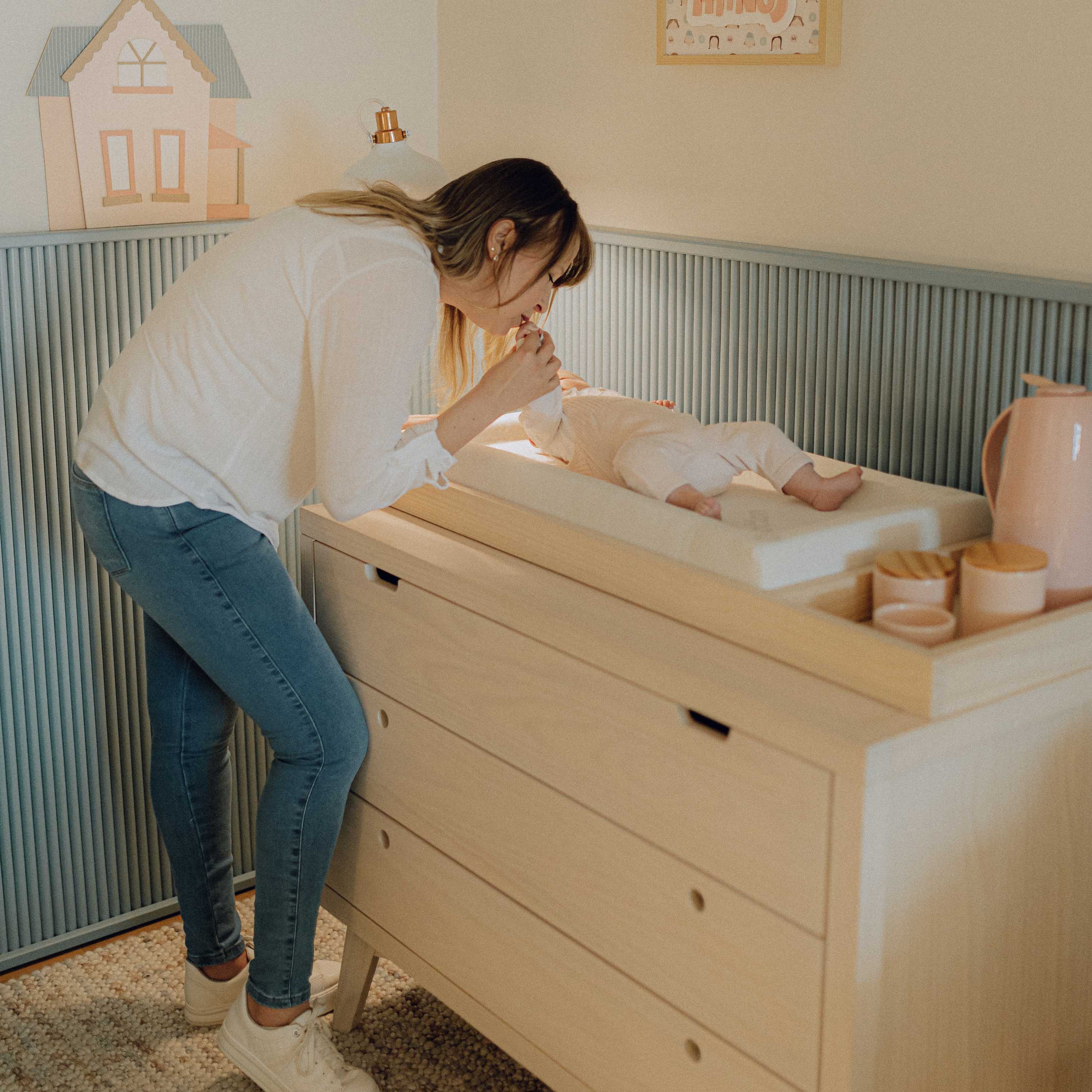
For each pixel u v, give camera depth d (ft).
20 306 6.22
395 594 5.24
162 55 6.53
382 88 7.42
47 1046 6.04
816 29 5.47
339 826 5.43
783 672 3.94
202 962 6.08
